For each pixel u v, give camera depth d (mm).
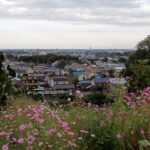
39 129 3186
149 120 3066
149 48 35062
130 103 3602
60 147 2707
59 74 100938
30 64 167000
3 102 5625
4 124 3449
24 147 2713
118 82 3895
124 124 3031
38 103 5758
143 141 2586
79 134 3207
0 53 9789
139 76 8719
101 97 7930
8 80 8336
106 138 3033
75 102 4832
